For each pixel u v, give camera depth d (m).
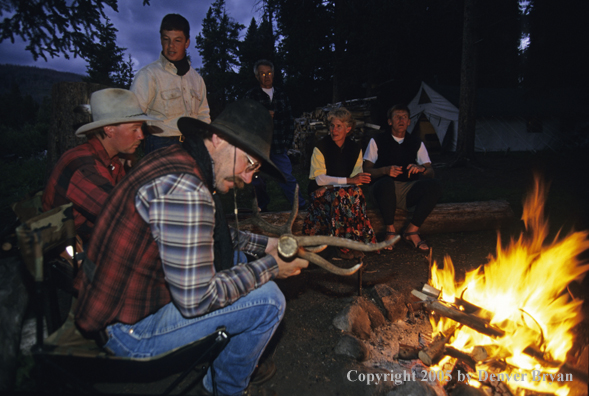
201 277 1.26
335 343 2.19
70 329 1.39
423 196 3.58
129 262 1.29
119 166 2.18
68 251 1.82
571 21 7.93
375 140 3.79
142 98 2.99
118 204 1.28
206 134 1.42
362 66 16.73
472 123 10.27
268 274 1.48
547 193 6.12
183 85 3.16
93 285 1.28
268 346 2.18
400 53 17.44
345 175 3.45
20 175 6.69
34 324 1.77
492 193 6.32
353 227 3.39
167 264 1.23
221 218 1.53
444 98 14.41
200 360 1.42
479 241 3.94
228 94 27.81
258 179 4.45
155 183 1.25
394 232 3.68
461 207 4.15
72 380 1.30
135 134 2.02
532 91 9.24
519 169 9.59
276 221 3.74
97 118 1.97
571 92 15.09
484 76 19.53
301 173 9.43
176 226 1.22
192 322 1.40
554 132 14.58
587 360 1.74
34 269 1.32
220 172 1.45
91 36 3.63
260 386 1.85
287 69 21.92
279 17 18.22
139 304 1.35
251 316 1.46
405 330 2.40
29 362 1.61
